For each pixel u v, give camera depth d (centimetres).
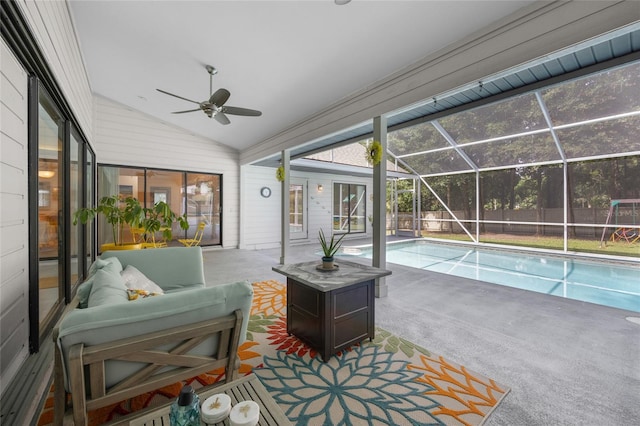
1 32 151
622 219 652
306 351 227
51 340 222
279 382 186
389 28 283
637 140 536
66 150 301
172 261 294
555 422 152
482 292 388
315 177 954
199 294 141
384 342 243
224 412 98
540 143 609
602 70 279
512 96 341
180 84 468
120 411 156
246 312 154
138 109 640
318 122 487
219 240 789
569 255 662
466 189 930
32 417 148
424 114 427
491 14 251
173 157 704
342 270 254
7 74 161
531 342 244
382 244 368
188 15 305
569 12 218
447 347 235
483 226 887
